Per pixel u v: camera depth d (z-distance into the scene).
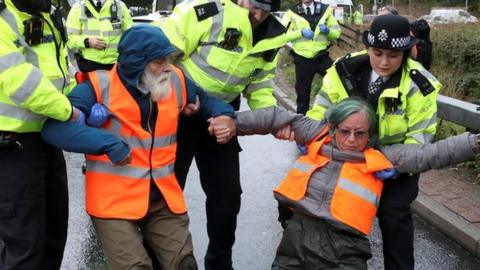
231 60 3.43
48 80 2.73
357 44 16.02
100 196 2.95
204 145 3.72
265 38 3.46
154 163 3.00
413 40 3.16
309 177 3.14
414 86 3.23
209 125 3.34
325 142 3.24
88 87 2.94
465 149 3.02
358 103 3.10
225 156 3.72
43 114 2.73
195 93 3.24
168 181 3.06
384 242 3.40
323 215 3.05
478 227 4.77
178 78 3.15
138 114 2.95
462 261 4.48
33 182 2.96
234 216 3.86
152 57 2.84
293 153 7.66
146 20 12.59
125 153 2.81
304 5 8.76
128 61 2.87
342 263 3.03
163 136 3.02
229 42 3.39
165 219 3.05
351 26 19.28
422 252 4.64
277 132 3.50
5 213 2.92
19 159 2.90
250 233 4.95
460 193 5.58
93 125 2.91
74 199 5.77
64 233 3.42
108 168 2.96
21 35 2.79
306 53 8.73
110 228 2.90
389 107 3.25
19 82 2.65
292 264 3.18
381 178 3.15
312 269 3.09
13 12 2.76
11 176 2.90
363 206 3.06
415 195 3.38
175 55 3.45
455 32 11.81
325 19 8.67
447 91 10.12
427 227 5.16
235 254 4.55
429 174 6.15
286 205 3.25
